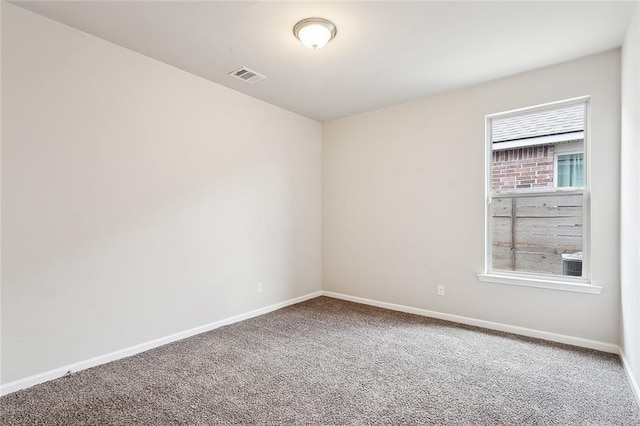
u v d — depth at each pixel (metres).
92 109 2.45
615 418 1.82
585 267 2.86
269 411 1.88
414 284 3.81
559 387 2.14
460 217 3.48
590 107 2.76
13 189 2.09
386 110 4.05
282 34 2.45
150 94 2.80
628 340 2.30
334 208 4.56
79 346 2.38
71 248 2.34
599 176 2.71
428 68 3.00
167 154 2.92
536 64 2.91
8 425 1.77
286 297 4.13
